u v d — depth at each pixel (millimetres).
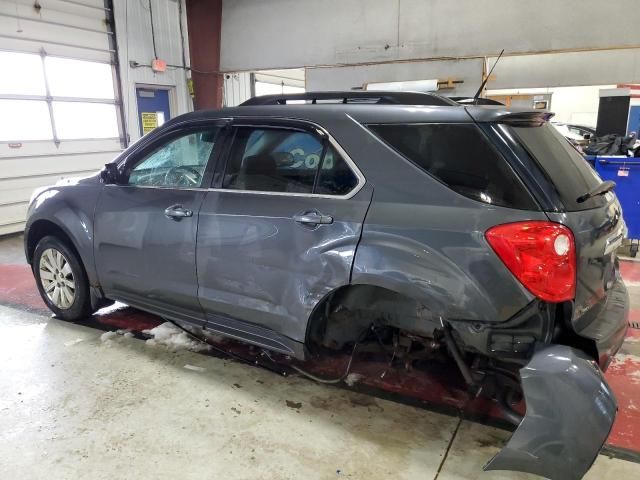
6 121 6910
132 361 2975
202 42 10391
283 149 2443
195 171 2781
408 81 8797
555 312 1842
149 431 2291
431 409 2488
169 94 10172
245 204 2492
